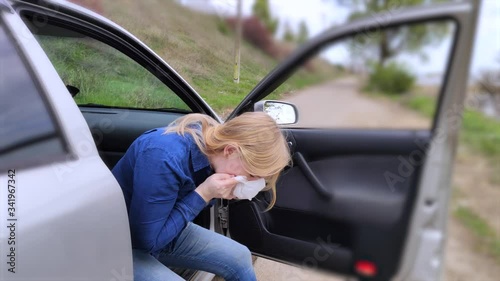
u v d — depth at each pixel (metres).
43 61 0.91
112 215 0.90
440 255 0.84
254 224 1.65
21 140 0.80
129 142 2.03
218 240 1.46
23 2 0.99
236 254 1.45
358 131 1.20
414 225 0.93
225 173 1.14
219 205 1.76
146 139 1.14
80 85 1.83
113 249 0.91
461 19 0.76
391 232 1.11
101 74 1.86
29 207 0.74
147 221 1.08
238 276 1.46
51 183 0.80
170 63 1.54
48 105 0.87
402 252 1.00
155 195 1.05
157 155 1.06
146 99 2.03
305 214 1.46
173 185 1.06
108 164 2.00
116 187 0.94
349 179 1.31
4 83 0.81
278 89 1.38
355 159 1.30
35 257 0.73
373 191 1.21
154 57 1.56
